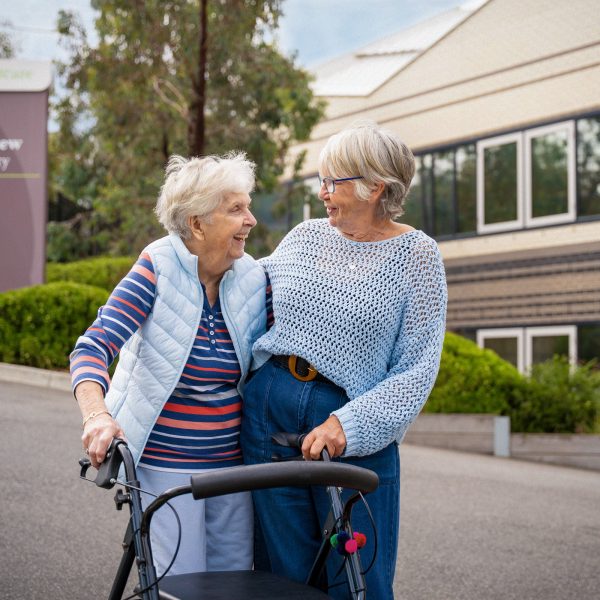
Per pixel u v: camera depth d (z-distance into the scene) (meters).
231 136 12.94
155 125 13.13
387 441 2.58
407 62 17.05
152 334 2.64
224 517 2.81
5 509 5.21
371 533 2.64
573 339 14.53
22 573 4.27
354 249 2.72
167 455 2.69
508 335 15.45
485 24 15.88
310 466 2.15
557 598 4.59
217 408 2.76
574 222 14.59
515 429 10.05
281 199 15.44
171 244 2.70
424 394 2.60
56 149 18.03
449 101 16.41
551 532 5.96
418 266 2.66
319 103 14.21
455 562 5.09
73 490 5.72
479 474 8.01
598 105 14.31
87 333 2.52
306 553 2.72
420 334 2.64
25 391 9.64
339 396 2.67
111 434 2.26
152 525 2.69
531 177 15.20
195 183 2.65
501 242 15.60
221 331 2.76
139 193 13.58
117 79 12.71
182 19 12.26
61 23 12.58
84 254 17.86
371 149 2.63
